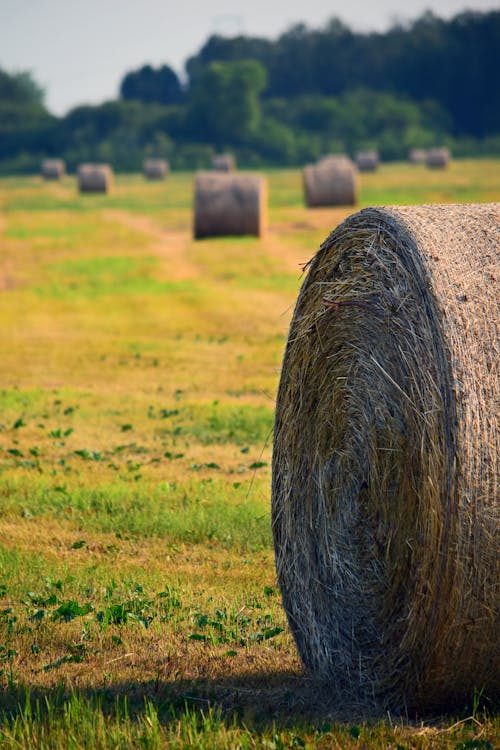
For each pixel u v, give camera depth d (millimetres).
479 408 10422
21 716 11172
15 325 45406
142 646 13688
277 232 81250
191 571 16719
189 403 29484
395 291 11500
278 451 13883
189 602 15242
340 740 10789
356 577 12141
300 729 11031
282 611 15000
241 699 12062
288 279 57844
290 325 13727
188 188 163625
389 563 11523
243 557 17516
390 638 11539
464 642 10648
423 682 10945
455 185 123875
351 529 12266
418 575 10891
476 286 10805
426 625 10773
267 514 19438
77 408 29156
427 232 11195
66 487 21266
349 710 11766
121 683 12484
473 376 10477
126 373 34844
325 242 12984
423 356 10844
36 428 26812
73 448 24844
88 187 149500
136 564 17094
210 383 33000
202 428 26547
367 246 12102
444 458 10438
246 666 13117
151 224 94562
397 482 11430
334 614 12547
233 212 77562
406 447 11242
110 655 13414
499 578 10500
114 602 15273
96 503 20312
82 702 11461
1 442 25281
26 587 15836
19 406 29375
